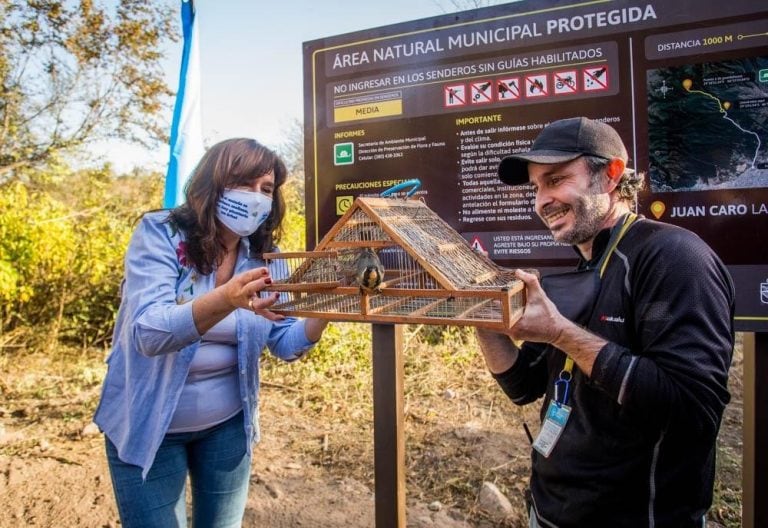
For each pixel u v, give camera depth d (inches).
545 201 77.5
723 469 157.5
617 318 71.1
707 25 100.0
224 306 78.1
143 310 82.0
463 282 76.7
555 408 76.4
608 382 64.7
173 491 91.0
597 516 71.0
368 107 122.6
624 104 104.9
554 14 108.7
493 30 112.9
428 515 144.6
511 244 112.7
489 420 193.6
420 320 70.6
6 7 356.8
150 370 87.7
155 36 386.3
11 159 376.5
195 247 89.5
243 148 90.7
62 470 173.6
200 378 92.5
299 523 144.9
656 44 102.9
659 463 68.2
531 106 110.9
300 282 85.4
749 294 98.3
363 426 198.8
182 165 156.7
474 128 114.7
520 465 164.7
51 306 317.1
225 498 97.0
